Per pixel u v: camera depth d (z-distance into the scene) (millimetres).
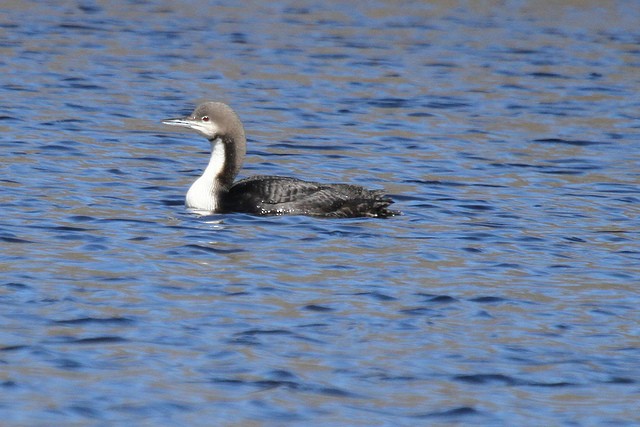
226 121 17453
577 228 16859
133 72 29391
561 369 11367
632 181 20422
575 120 25875
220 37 34969
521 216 17516
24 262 14039
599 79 30609
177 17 38406
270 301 12961
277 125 24344
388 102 27172
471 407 10469
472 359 11539
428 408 10438
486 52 34031
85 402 10250
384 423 10117
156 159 20938
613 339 12188
